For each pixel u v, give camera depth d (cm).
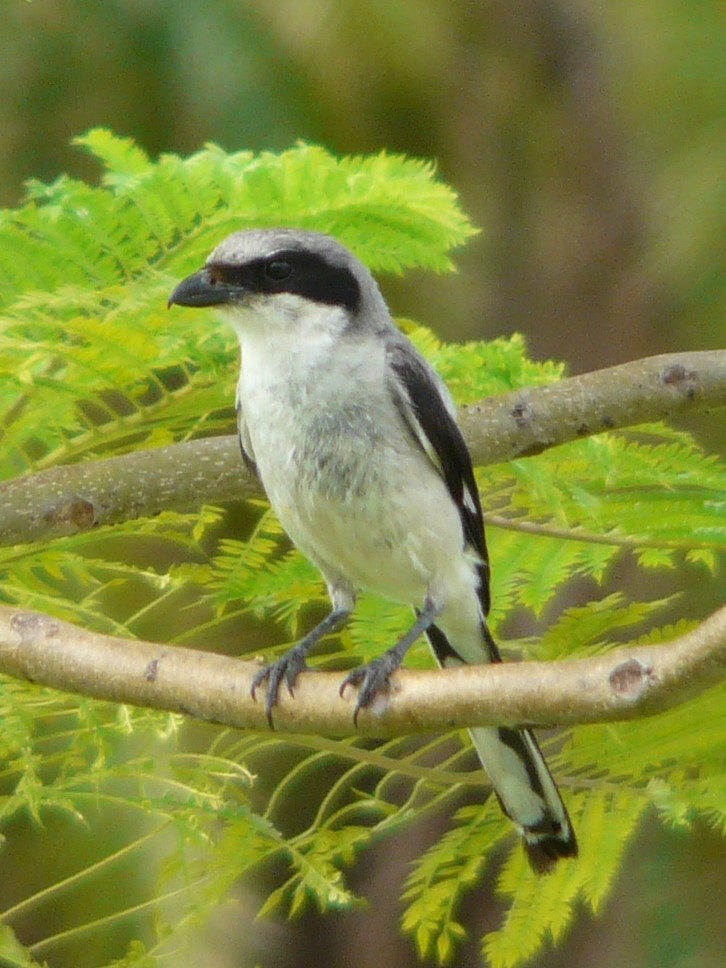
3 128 1286
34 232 824
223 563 926
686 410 935
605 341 1630
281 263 889
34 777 809
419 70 1391
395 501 891
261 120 1302
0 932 794
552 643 867
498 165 1609
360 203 877
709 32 1414
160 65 1299
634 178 1602
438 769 852
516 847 856
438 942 840
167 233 852
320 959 1642
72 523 873
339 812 843
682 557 1335
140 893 1180
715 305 1389
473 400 982
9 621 762
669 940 1419
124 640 759
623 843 830
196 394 859
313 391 891
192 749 1070
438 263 934
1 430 858
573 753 845
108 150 865
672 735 830
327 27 1318
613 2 1537
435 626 940
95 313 803
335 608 930
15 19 1288
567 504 916
